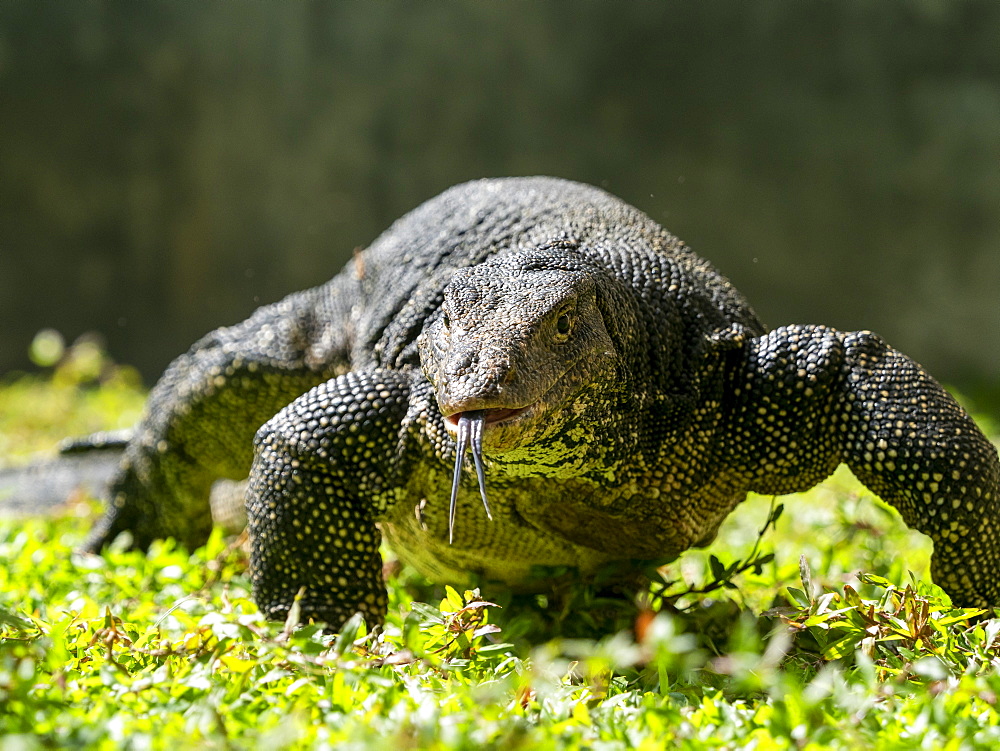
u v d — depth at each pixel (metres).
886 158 26.19
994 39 25.70
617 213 8.16
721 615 7.09
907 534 9.53
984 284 26.05
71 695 4.99
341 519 7.17
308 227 27.33
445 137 27.09
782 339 7.27
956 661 5.68
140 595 8.01
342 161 27.25
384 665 5.55
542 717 4.91
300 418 7.24
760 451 7.27
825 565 8.12
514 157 27.00
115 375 20.77
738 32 26.31
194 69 26.83
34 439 17.14
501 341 5.68
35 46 25.97
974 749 4.44
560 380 5.92
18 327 26.31
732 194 26.48
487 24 26.86
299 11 26.95
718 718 4.89
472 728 4.49
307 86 27.17
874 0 25.92
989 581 6.96
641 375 6.84
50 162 26.27
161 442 9.60
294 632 5.52
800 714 4.57
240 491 10.84
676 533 7.26
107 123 26.52
